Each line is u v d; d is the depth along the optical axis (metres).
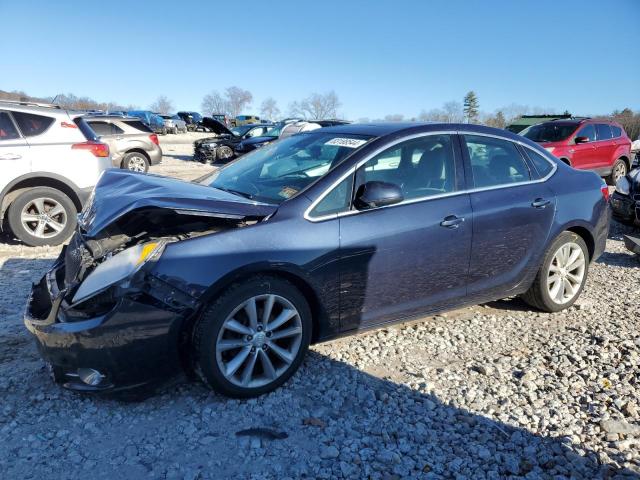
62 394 3.19
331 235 3.33
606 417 3.04
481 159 4.14
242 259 3.04
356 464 2.63
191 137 40.91
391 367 3.63
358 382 3.41
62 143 6.85
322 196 3.39
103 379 2.97
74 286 3.07
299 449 2.75
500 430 2.92
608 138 13.47
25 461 2.60
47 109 6.89
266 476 2.54
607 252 6.98
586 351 3.91
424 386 3.36
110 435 2.83
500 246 4.10
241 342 3.12
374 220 3.49
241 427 2.92
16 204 6.62
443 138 3.99
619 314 4.68
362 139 3.81
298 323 3.29
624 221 7.44
